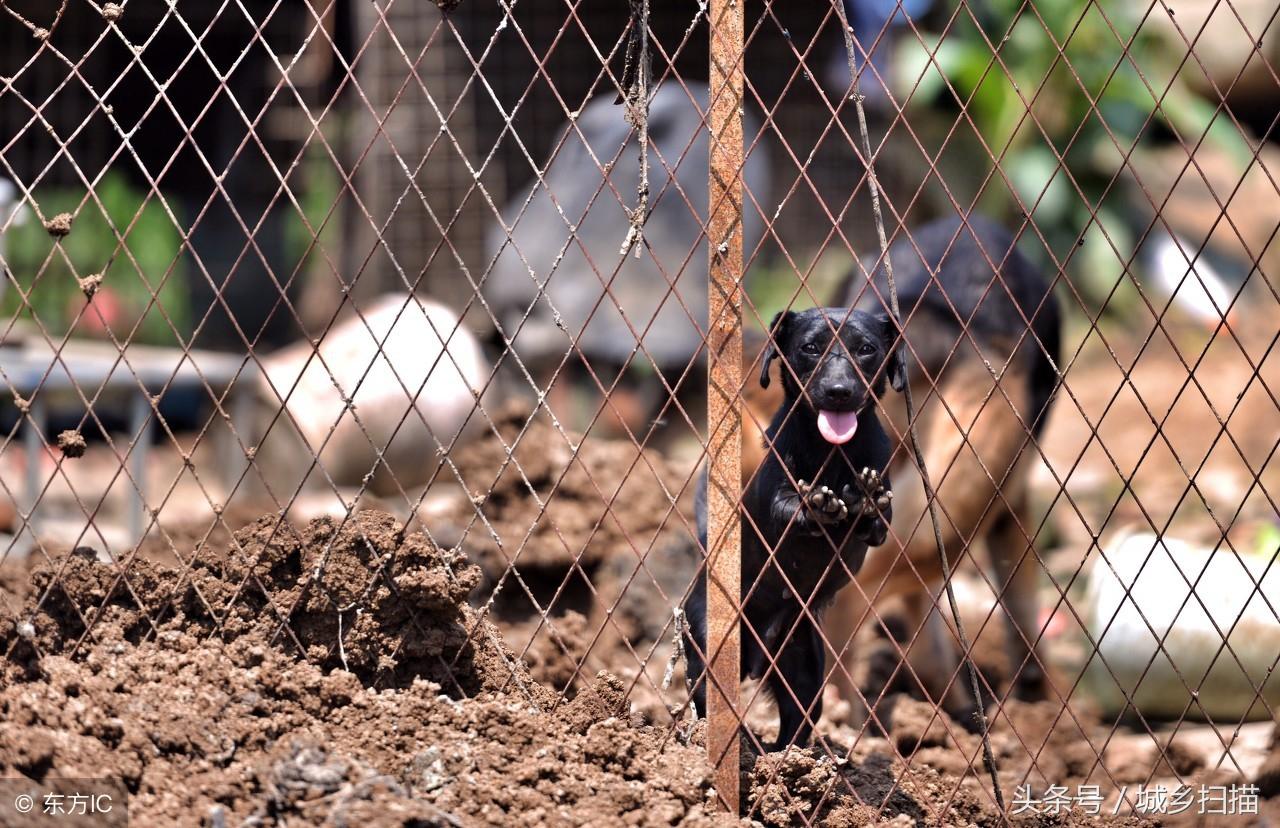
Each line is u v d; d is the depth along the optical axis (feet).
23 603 16.02
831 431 12.45
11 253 37.81
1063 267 12.72
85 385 26.50
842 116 41.37
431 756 11.96
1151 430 34.58
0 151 12.61
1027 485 20.06
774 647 14.33
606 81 40.37
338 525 13.33
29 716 11.34
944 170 37.01
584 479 22.88
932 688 20.52
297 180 42.83
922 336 18.81
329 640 13.08
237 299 44.09
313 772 11.18
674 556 21.74
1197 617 18.97
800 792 12.74
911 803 13.38
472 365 29.66
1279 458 32.60
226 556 13.46
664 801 11.91
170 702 11.92
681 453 35.22
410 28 39.09
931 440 18.52
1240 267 41.04
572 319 35.88
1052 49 35.99
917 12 37.35
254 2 41.86
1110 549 23.04
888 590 18.78
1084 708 19.84
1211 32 43.75
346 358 29.35
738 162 12.14
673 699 17.48
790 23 41.09
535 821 11.48
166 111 42.83
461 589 13.10
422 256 39.70
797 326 13.10
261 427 29.53
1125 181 37.63
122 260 40.60
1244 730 18.29
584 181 36.04
